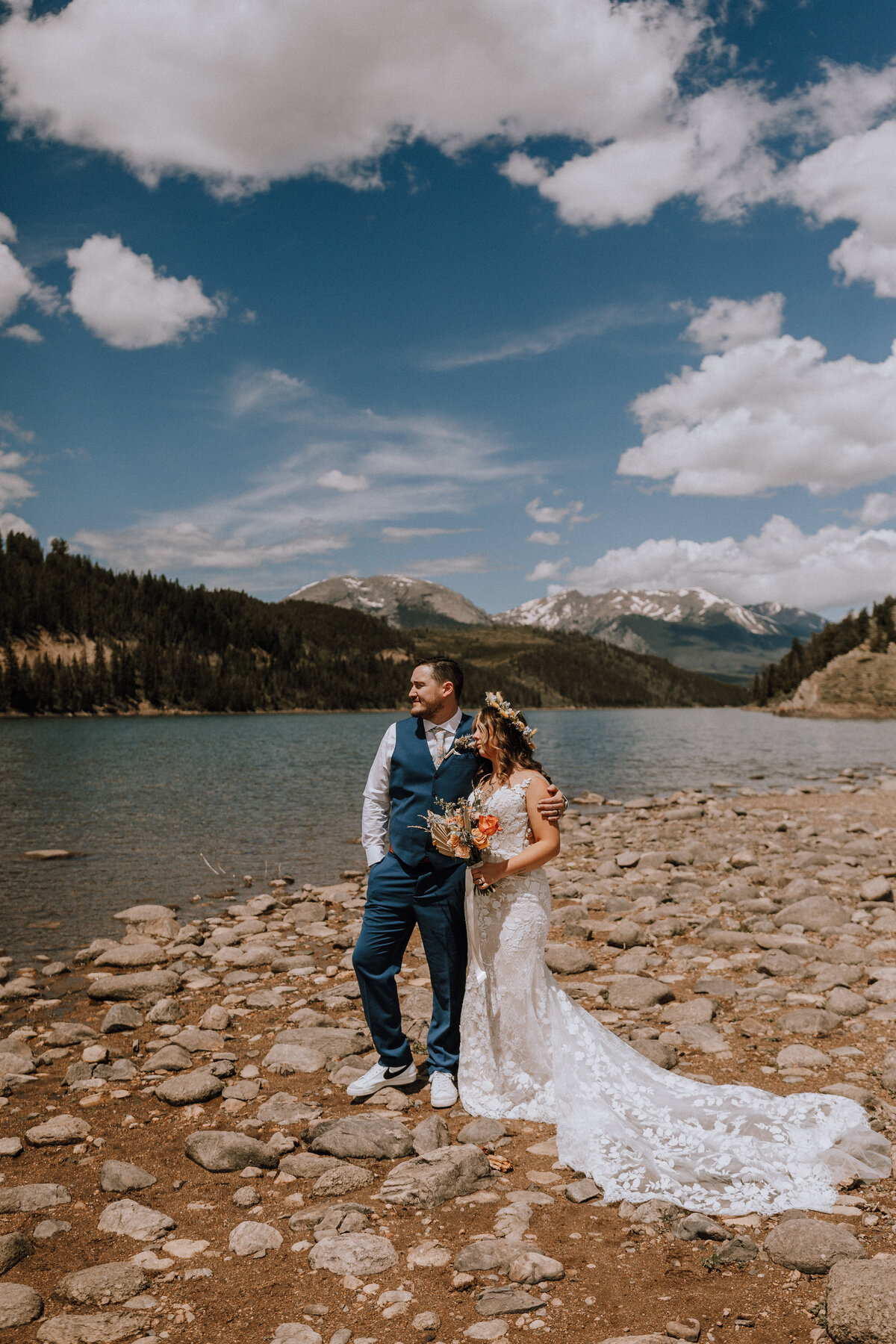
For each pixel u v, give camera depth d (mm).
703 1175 3926
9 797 24609
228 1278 3271
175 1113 4992
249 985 7852
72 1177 4172
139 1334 2916
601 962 8234
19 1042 6227
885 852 14508
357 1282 3232
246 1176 4168
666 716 167000
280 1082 5453
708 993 7012
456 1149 4141
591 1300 3070
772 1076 5176
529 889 4930
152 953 8695
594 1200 3844
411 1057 5363
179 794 25719
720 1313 2982
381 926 5188
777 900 10555
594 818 20906
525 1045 4840
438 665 5234
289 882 13227
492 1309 3000
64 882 12961
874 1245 3322
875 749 53594
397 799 5270
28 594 185500
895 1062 5125
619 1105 4363
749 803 23188
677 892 11281
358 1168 4074
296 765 38406
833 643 182625
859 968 7504
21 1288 3145
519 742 5102
